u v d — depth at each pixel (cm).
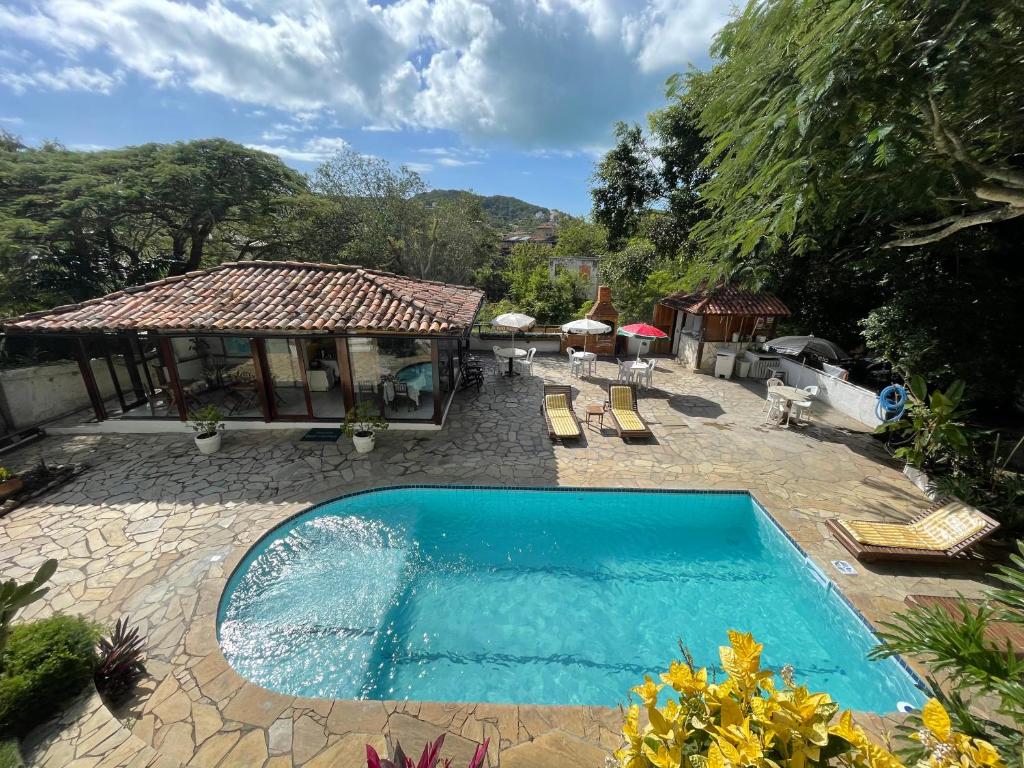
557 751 432
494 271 4516
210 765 408
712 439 1191
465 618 644
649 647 604
